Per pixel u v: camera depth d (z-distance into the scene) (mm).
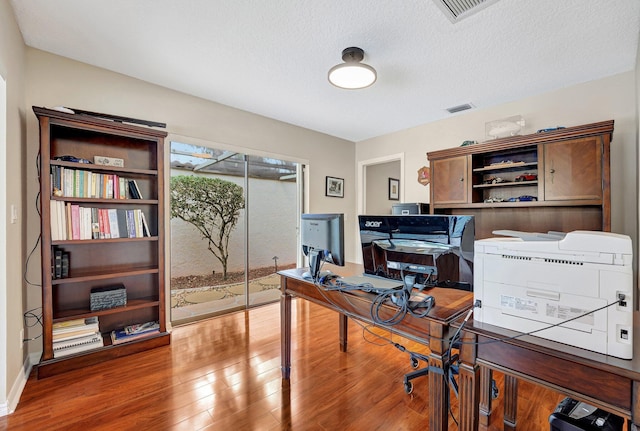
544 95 2949
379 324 1390
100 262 2496
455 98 3098
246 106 3361
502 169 3174
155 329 2543
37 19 1883
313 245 1912
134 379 2008
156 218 2730
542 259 971
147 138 2500
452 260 1345
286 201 4062
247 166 3678
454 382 1730
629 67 2445
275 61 2379
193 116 3064
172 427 1556
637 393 763
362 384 1964
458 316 1200
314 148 4281
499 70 2502
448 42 2094
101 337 2303
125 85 2633
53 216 2123
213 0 1700
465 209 3455
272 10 1776
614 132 2564
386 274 1619
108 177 2396
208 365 2203
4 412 1629
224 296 3494
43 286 2039
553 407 1744
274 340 2656
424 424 1591
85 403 1749
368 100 3174
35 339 2186
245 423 1591
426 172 3936
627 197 2498
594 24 1880
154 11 1802
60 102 2322
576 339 900
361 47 2166
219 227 3467
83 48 2217
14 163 1846
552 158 2621
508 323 1041
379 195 5441
